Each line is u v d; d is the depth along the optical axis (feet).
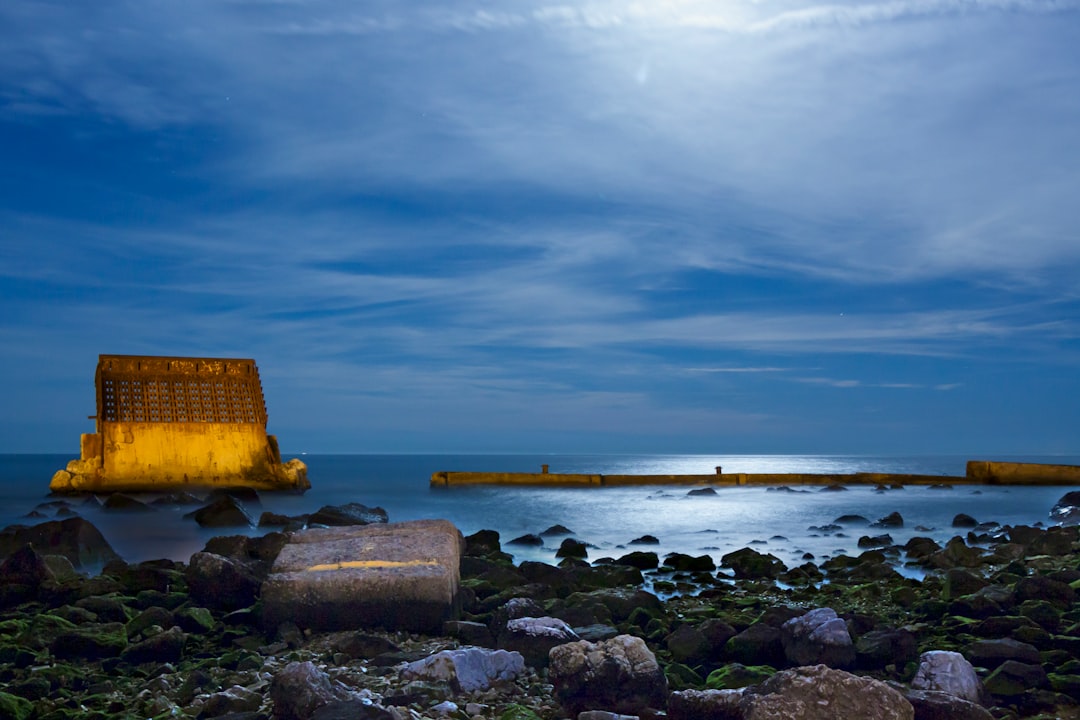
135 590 43.62
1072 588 37.81
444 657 26.71
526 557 66.18
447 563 34.71
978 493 131.85
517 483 146.92
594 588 45.60
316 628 33.17
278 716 22.97
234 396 124.98
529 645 29.14
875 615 38.22
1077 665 27.45
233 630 34.30
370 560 34.83
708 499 122.21
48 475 200.34
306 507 113.70
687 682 27.86
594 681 24.64
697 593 46.37
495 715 24.49
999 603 35.24
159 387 121.60
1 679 28.68
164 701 25.55
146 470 118.32
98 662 30.96
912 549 62.34
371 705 21.93
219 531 81.46
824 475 150.51
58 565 45.55
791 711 19.72
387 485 146.41
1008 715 24.84
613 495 130.52
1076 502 92.32
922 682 25.43
